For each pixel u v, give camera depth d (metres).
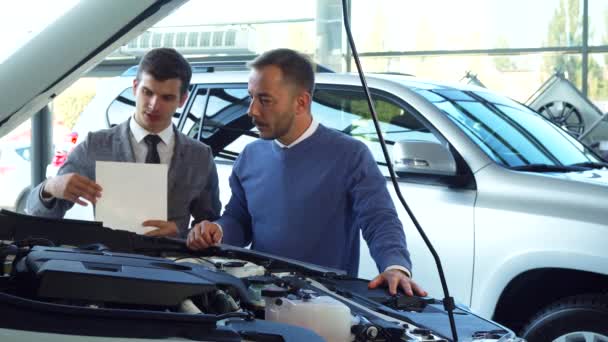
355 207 3.03
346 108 5.06
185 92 3.39
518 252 4.14
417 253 4.41
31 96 1.77
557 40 10.37
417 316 1.93
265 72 2.94
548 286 4.30
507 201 4.25
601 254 3.94
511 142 4.69
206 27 8.25
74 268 1.57
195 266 1.93
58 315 1.40
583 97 9.45
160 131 3.40
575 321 4.07
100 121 5.56
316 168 3.09
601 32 10.20
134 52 8.31
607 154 8.02
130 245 2.37
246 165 3.27
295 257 3.08
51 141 11.03
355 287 2.20
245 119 5.29
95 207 2.82
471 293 4.27
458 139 4.52
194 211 3.54
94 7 1.74
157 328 1.42
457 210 4.34
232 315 1.52
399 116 4.82
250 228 3.39
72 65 1.76
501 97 5.42
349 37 1.84
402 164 4.45
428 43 10.66
